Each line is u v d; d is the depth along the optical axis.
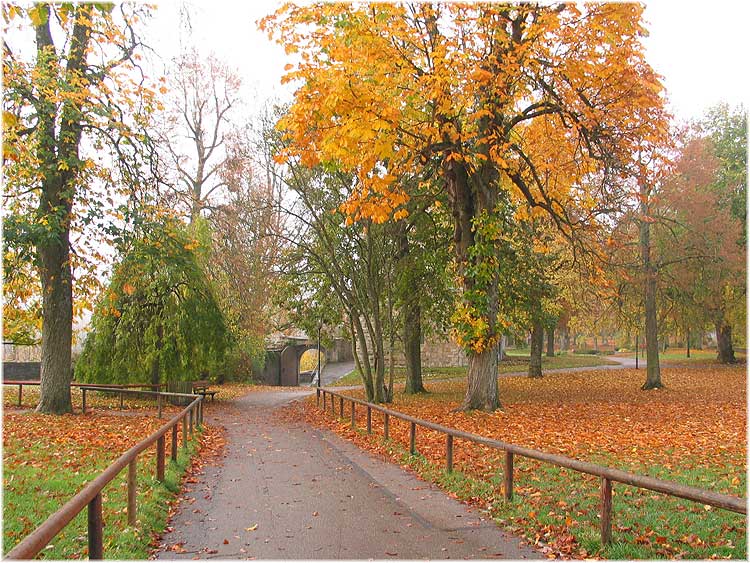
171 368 25.33
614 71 14.04
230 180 27.45
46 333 18.31
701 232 26.62
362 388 34.75
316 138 13.70
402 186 18.12
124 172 17.19
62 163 15.18
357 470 10.52
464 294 17.34
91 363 25.62
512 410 17.97
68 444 12.25
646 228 26.27
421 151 14.90
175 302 25.33
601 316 35.41
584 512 7.11
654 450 11.31
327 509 7.73
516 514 7.11
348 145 12.90
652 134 15.06
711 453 10.98
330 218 21.75
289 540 6.41
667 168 17.11
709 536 6.14
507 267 22.22
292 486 9.20
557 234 23.28
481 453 11.25
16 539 5.97
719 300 33.41
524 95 16.08
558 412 17.52
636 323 32.75
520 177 16.95
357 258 22.64
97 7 15.34
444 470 9.83
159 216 18.11
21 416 17.03
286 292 24.06
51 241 15.84
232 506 7.96
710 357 50.44
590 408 18.67
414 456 11.14
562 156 17.81
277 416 21.52
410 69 13.72
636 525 6.55
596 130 14.95
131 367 25.52
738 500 4.46
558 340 83.62
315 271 22.66
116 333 25.22
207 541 6.42
